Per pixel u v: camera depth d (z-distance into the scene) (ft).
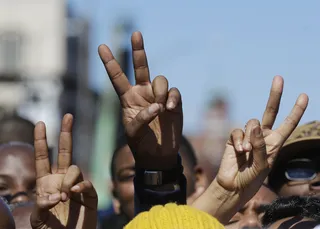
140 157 15.88
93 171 110.11
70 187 15.65
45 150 16.14
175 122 15.74
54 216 15.90
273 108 16.07
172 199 15.88
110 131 110.63
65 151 16.21
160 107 15.11
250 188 16.02
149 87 15.88
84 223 15.93
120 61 80.74
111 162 25.68
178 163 16.03
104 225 29.68
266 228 17.21
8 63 201.26
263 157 15.75
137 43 15.79
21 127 30.55
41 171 16.12
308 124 21.09
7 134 30.14
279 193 21.12
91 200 15.93
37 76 198.80
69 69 202.18
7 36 201.05
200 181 26.30
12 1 205.05
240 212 21.16
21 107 182.50
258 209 21.02
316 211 16.94
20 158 24.47
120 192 24.73
